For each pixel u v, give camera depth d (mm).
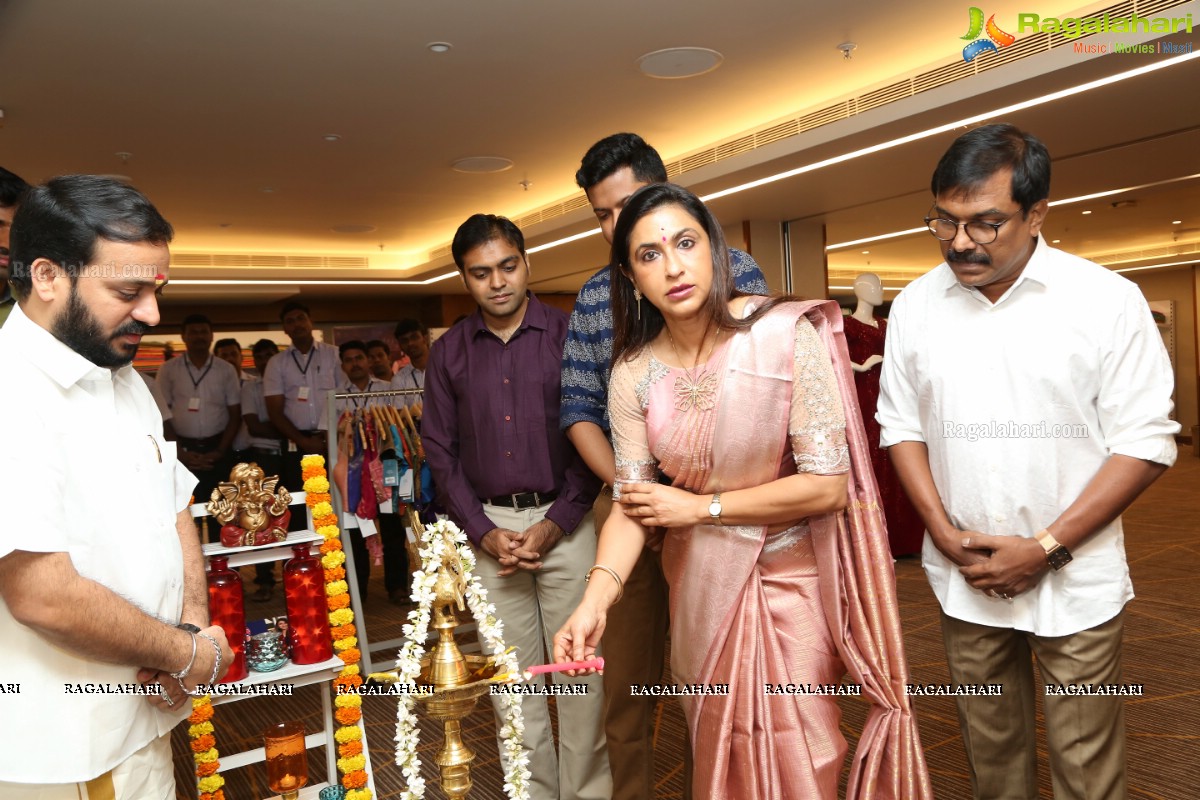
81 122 5879
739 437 1462
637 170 2074
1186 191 8617
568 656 1430
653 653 2180
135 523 1438
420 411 4145
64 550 1271
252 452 6285
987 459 1762
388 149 6980
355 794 2297
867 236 10797
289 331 6113
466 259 2367
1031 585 1700
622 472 1596
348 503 3904
